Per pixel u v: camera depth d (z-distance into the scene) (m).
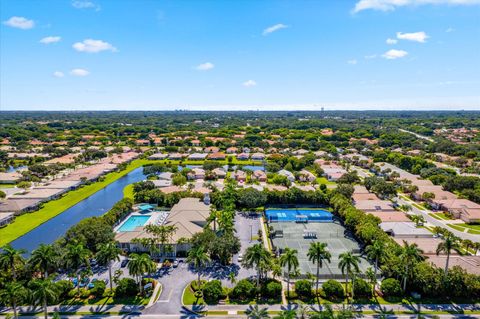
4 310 67.44
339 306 69.12
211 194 135.75
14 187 167.12
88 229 90.56
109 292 73.56
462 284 71.06
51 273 80.25
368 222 100.19
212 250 86.69
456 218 123.69
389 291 72.25
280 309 68.38
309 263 87.38
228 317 65.88
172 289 75.38
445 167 197.50
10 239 102.69
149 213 126.88
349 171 194.25
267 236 106.12
